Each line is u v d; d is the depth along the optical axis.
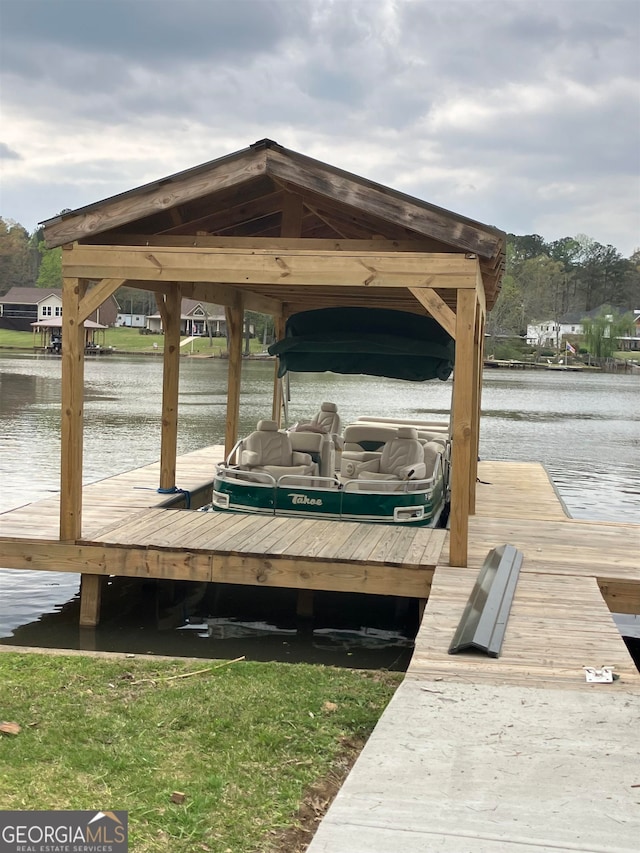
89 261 8.95
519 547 9.55
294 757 4.64
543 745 4.40
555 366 109.81
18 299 118.81
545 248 166.38
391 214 8.46
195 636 8.87
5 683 5.68
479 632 6.10
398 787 3.92
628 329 126.31
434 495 11.15
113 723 5.02
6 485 16.16
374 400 43.97
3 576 11.15
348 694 5.62
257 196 9.49
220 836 3.78
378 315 13.02
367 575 8.48
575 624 6.64
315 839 3.47
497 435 31.02
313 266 8.62
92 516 10.44
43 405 33.53
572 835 3.53
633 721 4.73
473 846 3.44
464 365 8.43
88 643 8.59
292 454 11.38
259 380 56.78
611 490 19.39
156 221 9.76
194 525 9.94
